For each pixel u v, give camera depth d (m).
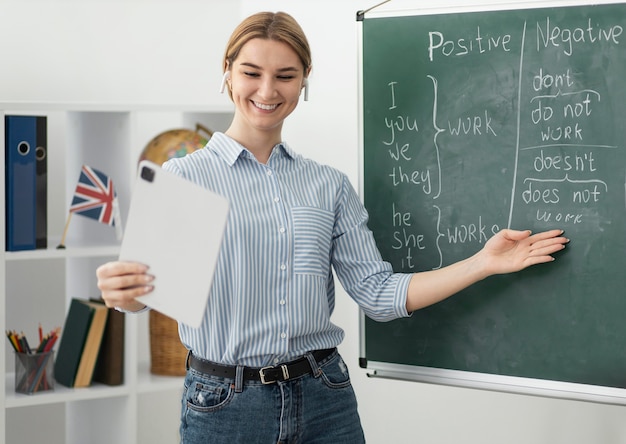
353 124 2.74
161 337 2.90
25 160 2.60
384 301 2.02
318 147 2.87
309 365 1.89
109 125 2.82
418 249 2.19
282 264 1.88
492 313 2.09
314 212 1.93
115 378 2.78
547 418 2.36
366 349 2.26
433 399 2.62
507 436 2.44
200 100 3.29
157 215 1.72
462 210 2.12
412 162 2.18
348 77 2.74
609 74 1.94
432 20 2.13
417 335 2.19
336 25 2.77
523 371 2.06
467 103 2.10
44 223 2.66
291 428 1.85
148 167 1.72
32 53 2.98
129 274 1.73
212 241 1.67
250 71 1.87
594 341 1.98
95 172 2.67
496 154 2.07
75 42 3.05
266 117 1.89
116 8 3.11
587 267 1.98
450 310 2.14
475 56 2.09
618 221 1.94
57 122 3.04
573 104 1.98
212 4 3.28
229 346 1.83
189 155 1.91
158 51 3.20
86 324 2.74
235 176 1.90
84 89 3.07
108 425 2.88
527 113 2.03
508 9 2.04
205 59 3.28
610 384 1.97
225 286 1.84
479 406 2.51
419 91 2.16
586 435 2.28
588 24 1.95
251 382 1.83
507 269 1.97
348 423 1.94
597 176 1.96
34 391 2.67
